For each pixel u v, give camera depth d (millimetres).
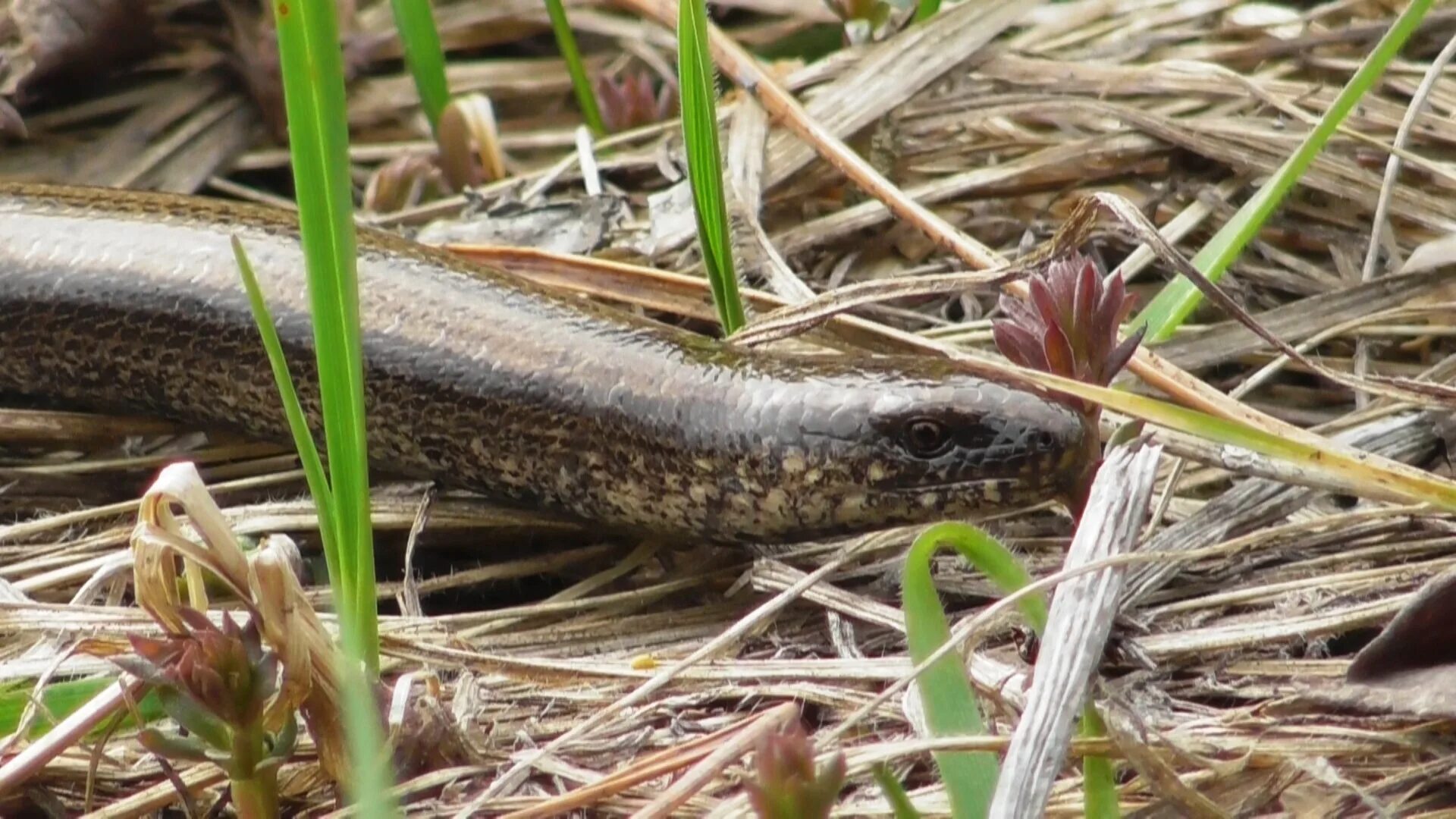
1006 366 670
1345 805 655
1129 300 678
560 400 691
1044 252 684
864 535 689
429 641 672
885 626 675
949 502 684
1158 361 688
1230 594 674
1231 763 656
